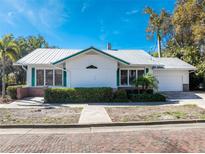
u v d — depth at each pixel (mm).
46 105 15125
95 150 6070
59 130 8750
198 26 26484
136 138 7285
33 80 20453
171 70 24656
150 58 23422
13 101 17094
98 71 18531
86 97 16828
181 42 36750
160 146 6375
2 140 7234
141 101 16969
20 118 10547
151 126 9312
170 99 18547
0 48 18438
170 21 37750
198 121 9961
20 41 39438
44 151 6035
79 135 7844
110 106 14562
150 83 18328
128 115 11141
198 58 29812
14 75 31484
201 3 26406
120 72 21281
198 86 28156
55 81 20469
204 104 15383
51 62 19453
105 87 17500
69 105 15109
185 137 7352
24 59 20828
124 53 24656
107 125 9391
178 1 30578
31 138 7480
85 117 10719
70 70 18391
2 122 9648
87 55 18469
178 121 9828
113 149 6137
